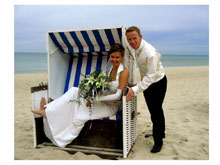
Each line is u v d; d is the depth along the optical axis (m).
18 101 6.66
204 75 12.66
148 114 5.14
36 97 3.33
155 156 2.99
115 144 3.16
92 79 3.00
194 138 3.59
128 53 3.20
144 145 3.38
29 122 4.59
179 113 5.04
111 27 3.15
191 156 2.98
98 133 3.22
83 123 3.16
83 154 2.99
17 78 11.80
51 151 3.09
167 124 4.30
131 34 2.85
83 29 3.30
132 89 2.89
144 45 2.92
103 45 3.58
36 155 2.96
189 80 10.59
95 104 3.16
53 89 3.69
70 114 3.24
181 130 3.96
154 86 3.06
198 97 6.69
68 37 3.54
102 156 3.01
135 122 3.53
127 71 3.04
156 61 2.89
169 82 10.15
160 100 3.10
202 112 5.09
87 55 4.08
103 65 3.90
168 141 3.47
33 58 33.78
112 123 3.15
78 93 3.20
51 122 3.22
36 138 3.35
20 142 3.54
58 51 3.79
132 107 3.30
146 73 3.11
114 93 3.15
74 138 3.24
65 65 4.02
